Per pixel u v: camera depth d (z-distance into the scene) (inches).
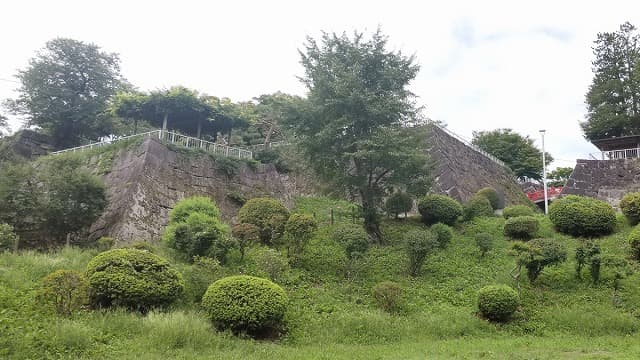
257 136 1275.8
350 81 676.1
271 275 510.9
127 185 705.0
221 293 390.0
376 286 501.0
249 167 928.9
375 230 708.0
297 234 573.3
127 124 1245.1
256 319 380.2
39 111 1190.9
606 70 1342.3
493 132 1790.1
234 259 553.0
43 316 345.1
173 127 1043.9
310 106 695.7
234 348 349.1
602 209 708.7
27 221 618.8
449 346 382.3
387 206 756.0
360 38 732.0
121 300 385.7
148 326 350.3
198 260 490.3
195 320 366.6
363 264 588.4
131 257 415.2
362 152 647.1
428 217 802.2
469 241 722.8
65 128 1221.1
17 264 460.8
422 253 580.4
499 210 1000.2
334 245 673.0
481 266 617.6
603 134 1339.8
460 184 1036.5
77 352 297.7
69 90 1213.7
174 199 746.2
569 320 465.7
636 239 598.5
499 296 464.4
